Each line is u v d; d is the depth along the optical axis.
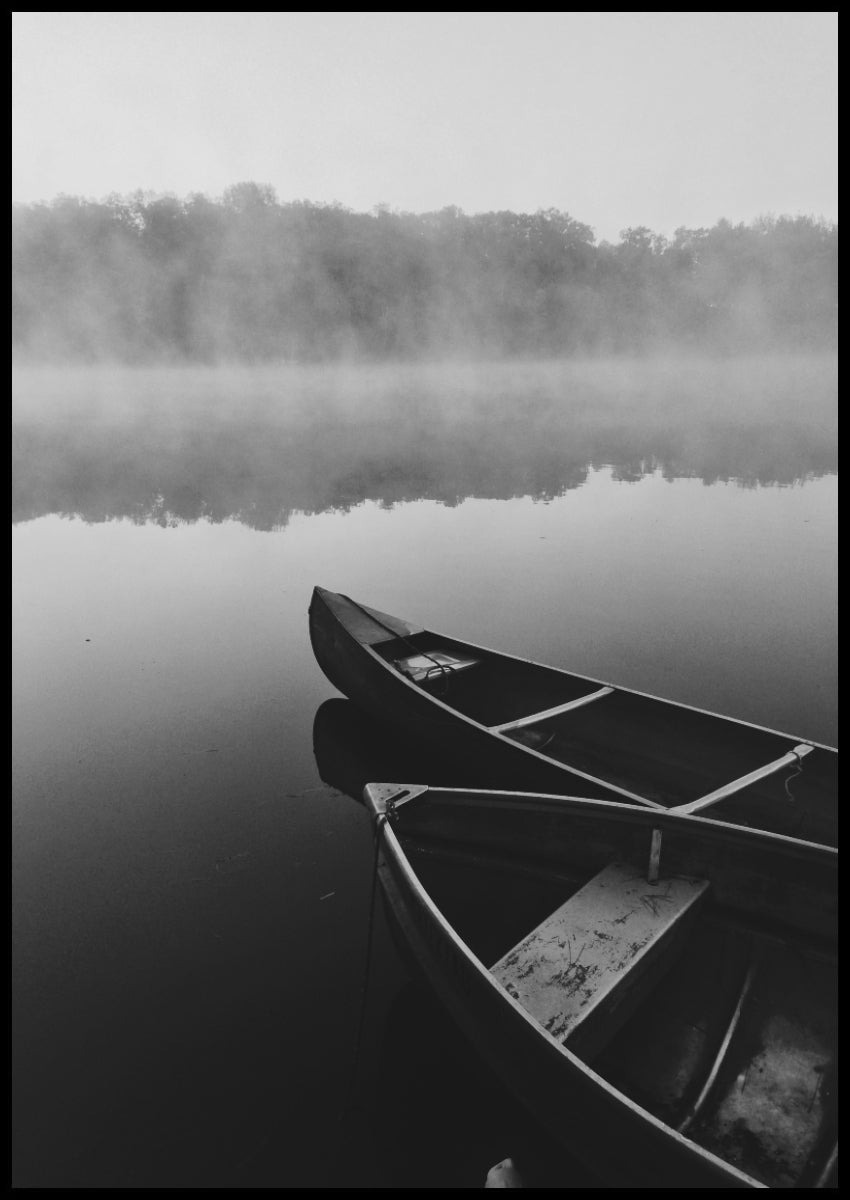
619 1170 2.38
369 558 12.97
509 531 14.57
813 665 8.20
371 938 3.80
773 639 8.95
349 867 5.02
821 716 7.02
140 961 4.16
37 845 5.29
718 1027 3.37
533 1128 2.65
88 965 4.13
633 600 10.43
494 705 6.94
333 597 8.04
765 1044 3.29
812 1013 3.40
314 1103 3.27
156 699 7.75
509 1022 2.74
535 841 4.15
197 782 6.15
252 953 4.21
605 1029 3.15
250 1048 3.57
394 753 6.61
